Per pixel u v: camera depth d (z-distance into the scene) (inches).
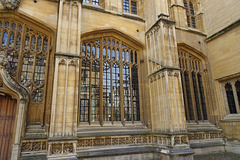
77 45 412.8
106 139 454.9
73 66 397.7
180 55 649.0
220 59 629.6
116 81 533.3
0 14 430.0
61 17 415.2
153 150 473.1
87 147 426.3
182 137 442.9
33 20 450.0
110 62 537.0
